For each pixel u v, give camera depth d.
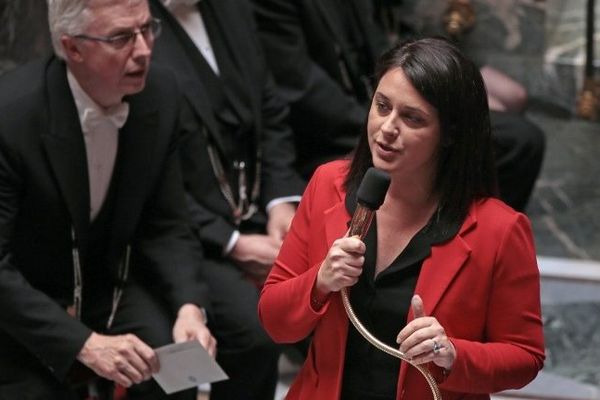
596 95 25.30
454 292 10.18
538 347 10.33
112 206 14.38
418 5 25.31
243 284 15.91
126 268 14.84
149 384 14.44
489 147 10.39
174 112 14.64
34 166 13.71
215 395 15.66
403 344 9.56
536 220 22.83
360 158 10.52
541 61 25.77
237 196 17.03
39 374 14.15
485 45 25.72
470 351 9.95
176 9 16.62
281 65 18.62
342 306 10.30
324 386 10.42
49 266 14.29
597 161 24.42
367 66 20.02
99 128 13.96
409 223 10.41
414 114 9.91
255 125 17.05
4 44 19.44
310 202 10.75
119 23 13.48
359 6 19.89
